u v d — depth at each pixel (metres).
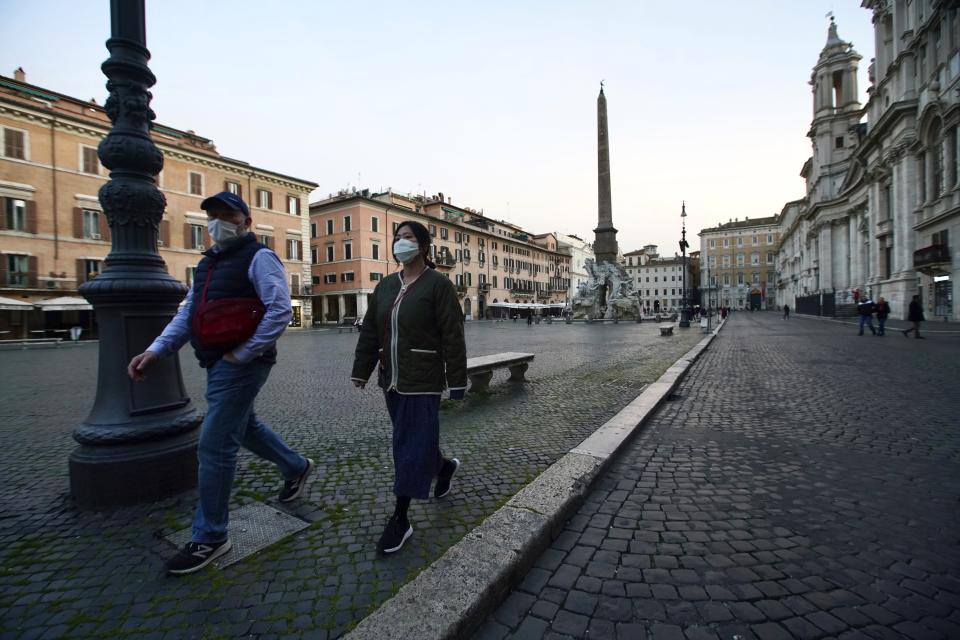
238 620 1.85
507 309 72.56
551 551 2.46
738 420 5.20
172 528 2.59
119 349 2.92
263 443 2.82
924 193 26.17
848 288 46.06
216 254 2.38
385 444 4.30
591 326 34.91
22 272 26.33
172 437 3.07
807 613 1.93
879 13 33.28
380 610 1.81
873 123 34.22
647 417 5.14
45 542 2.46
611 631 1.85
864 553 2.39
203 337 2.18
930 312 24.95
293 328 40.03
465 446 4.17
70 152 28.28
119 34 2.93
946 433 4.45
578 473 3.25
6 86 27.66
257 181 38.50
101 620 1.85
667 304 114.25
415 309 2.47
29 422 5.39
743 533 2.62
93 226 29.20
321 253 50.22
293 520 2.71
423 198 66.12
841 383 7.36
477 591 1.92
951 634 1.80
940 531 2.60
